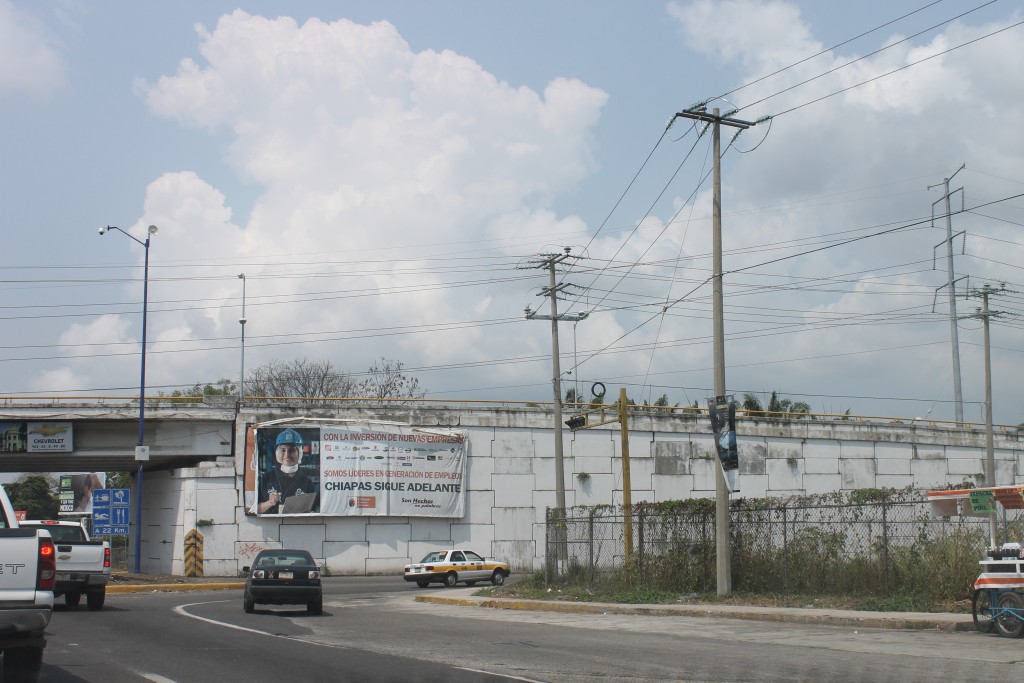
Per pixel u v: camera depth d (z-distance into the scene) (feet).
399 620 74.13
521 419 165.27
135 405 150.30
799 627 64.44
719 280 87.04
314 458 152.05
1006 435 197.57
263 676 40.81
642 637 58.90
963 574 69.51
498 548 161.07
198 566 144.77
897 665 43.60
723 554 83.56
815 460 180.45
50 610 35.06
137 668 43.34
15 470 180.45
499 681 39.27
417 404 161.07
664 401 191.62
